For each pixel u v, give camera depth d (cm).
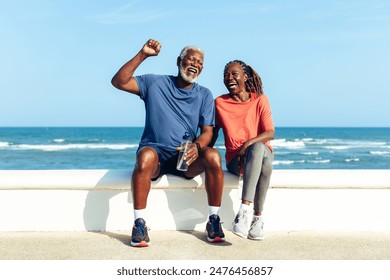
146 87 387
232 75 391
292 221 409
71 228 398
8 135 7344
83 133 8594
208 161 356
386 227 412
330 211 411
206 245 359
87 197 400
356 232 406
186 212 404
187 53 378
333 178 405
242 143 392
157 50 361
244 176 358
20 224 395
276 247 358
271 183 402
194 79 380
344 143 5319
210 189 362
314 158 3403
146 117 389
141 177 346
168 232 397
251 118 395
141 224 350
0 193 394
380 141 5812
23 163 3000
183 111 383
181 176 400
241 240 375
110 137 6762
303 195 410
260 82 413
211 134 389
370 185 407
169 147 380
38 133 8419
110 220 400
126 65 363
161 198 403
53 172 408
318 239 382
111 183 395
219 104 404
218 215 368
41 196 397
